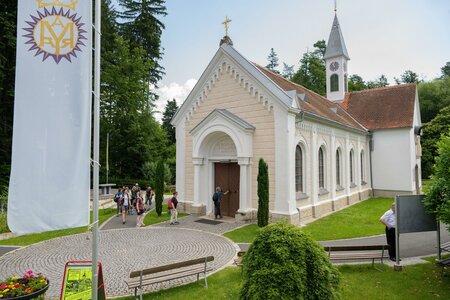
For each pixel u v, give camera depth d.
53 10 5.52
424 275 8.73
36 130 5.39
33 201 5.35
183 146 20.17
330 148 20.91
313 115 17.64
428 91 53.16
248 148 16.77
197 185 18.73
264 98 16.58
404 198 9.31
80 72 5.62
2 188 22.69
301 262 5.25
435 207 8.99
